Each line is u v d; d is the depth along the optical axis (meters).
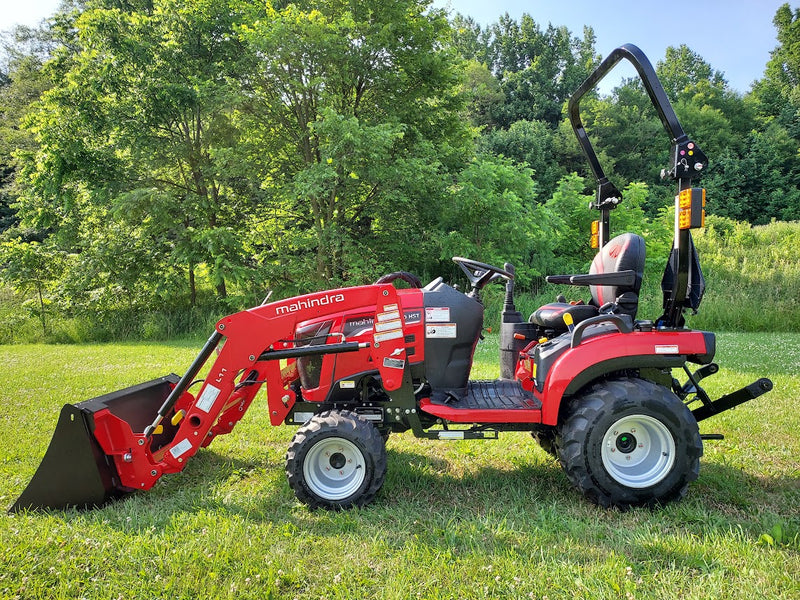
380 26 12.55
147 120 13.28
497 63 62.72
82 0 27.95
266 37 11.75
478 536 2.89
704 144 36.59
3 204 25.05
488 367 7.74
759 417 5.17
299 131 13.58
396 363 3.46
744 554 2.65
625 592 2.34
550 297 13.57
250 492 3.63
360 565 2.62
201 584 2.45
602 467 3.20
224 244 13.04
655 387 3.24
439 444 4.63
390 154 13.04
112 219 14.47
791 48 56.62
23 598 2.39
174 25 13.55
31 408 6.04
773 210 31.45
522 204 14.12
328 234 12.68
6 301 17.25
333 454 3.41
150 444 3.71
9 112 27.38
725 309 13.05
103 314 14.23
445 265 15.01
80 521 3.15
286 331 3.45
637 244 3.57
